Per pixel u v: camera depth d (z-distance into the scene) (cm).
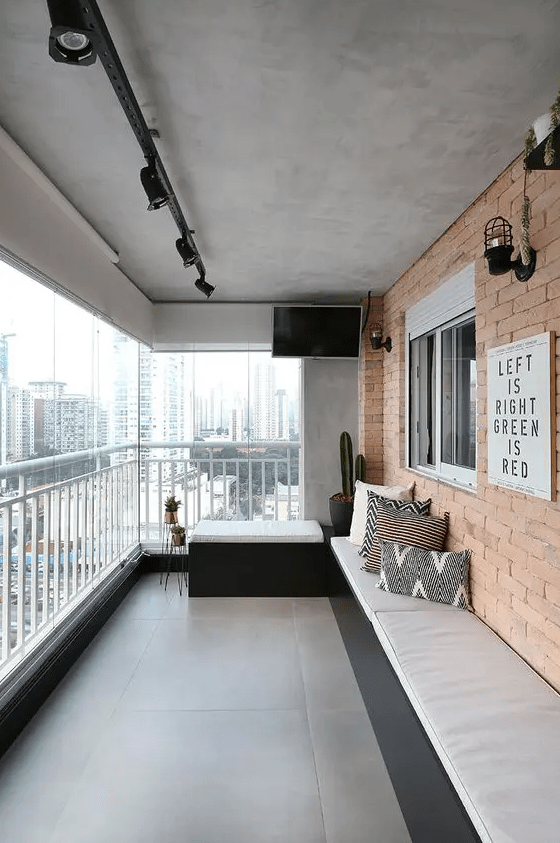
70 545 357
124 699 283
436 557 294
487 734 168
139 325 479
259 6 150
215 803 207
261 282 464
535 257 218
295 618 399
